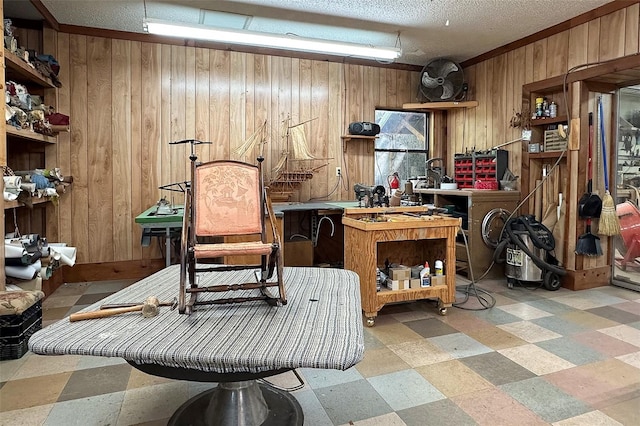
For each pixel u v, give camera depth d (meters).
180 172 4.68
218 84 4.76
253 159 4.90
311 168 5.15
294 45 4.09
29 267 3.04
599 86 4.05
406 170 5.73
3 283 2.81
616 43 3.64
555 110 4.32
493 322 3.21
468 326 3.12
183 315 1.63
